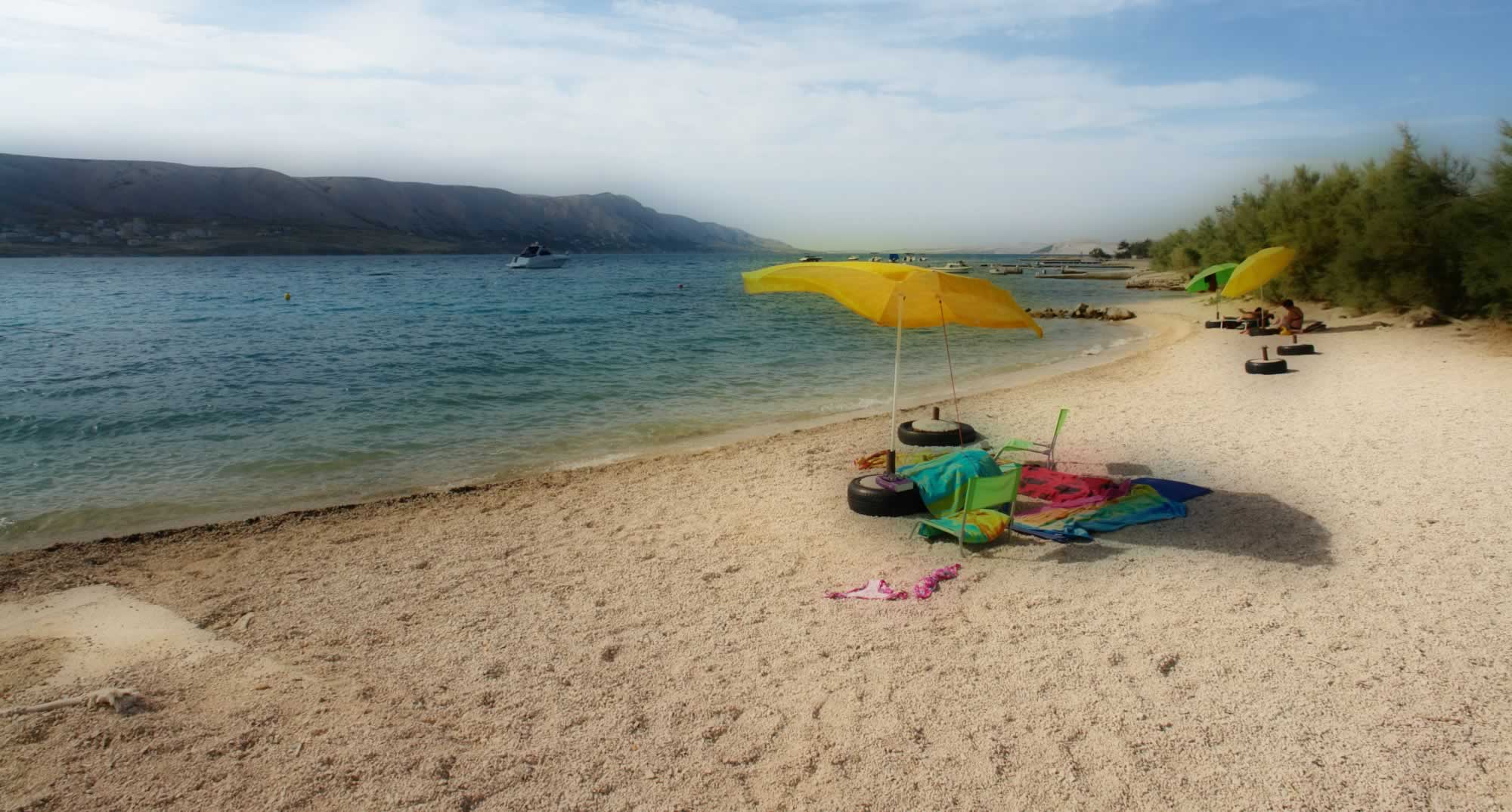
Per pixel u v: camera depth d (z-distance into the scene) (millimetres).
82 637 5129
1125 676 4312
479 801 3443
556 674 4566
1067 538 6344
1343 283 22969
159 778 3613
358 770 3658
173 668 4684
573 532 7191
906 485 7344
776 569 6148
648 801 3434
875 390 15227
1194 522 6676
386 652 4891
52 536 7500
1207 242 51719
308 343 24156
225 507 8367
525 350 22109
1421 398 10977
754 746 3812
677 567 6254
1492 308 17312
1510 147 16281
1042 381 15094
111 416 13086
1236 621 4875
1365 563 5637
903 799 3389
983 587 5594
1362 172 23797
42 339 25422
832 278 6973
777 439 10758
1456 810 3166
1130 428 10305
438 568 6363
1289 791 3328
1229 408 11297
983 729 3877
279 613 5500
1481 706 3848
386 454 10562
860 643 4828
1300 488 7410
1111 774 3488
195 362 19875
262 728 4020
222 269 113188
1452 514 6445
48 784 3566
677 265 154375
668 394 15031
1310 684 4141
